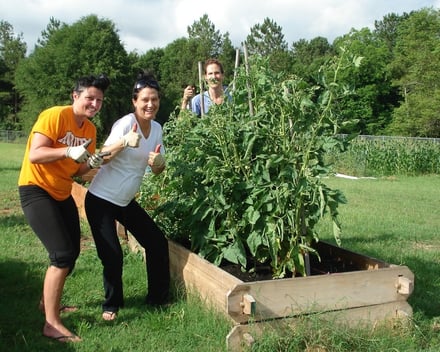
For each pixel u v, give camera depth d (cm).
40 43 6669
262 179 418
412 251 671
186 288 461
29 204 380
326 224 840
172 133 547
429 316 436
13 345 365
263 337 353
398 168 2309
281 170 409
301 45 8662
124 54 5888
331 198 399
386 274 402
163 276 444
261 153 421
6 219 829
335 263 490
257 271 459
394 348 359
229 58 7494
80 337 381
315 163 402
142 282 502
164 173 578
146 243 442
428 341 383
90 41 5744
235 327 358
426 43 4759
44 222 378
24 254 601
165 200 572
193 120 539
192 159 472
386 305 402
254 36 7825
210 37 8156
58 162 386
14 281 502
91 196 427
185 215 495
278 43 7794
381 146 2433
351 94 392
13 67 8212
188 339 375
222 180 430
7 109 7694
